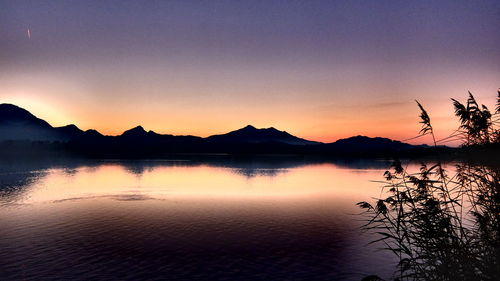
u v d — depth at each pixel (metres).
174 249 62.56
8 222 85.62
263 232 75.75
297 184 188.50
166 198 131.88
